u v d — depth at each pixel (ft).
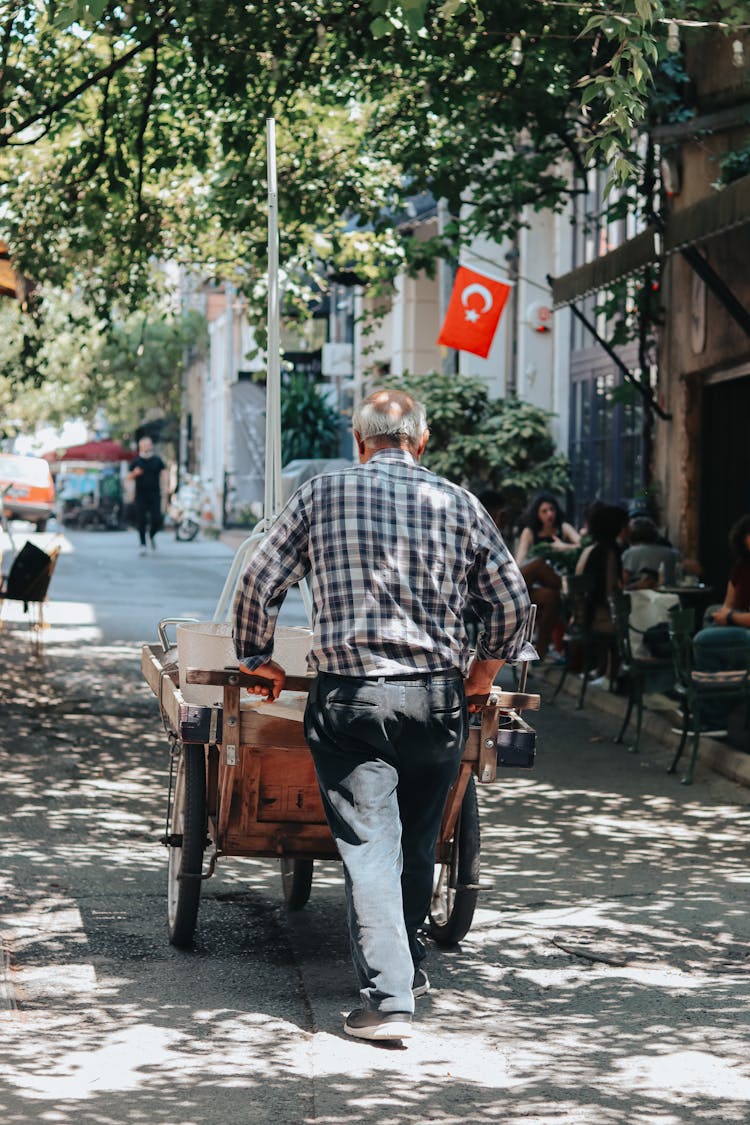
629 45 32.53
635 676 43.93
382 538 19.83
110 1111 17.47
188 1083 18.42
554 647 61.77
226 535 155.33
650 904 27.48
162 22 44.83
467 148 58.75
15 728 44.29
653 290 65.10
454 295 65.67
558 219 87.61
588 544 55.52
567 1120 17.43
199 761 23.56
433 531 20.02
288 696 22.29
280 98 51.96
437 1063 19.30
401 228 98.27
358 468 20.43
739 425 62.64
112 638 66.95
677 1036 20.48
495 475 87.04
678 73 55.72
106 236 64.03
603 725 48.29
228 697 21.86
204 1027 20.47
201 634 22.22
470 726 22.24
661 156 59.52
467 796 24.06
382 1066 19.13
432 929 24.79
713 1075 19.02
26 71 50.42
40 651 59.72
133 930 25.02
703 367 60.90
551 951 24.48
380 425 20.81
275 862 30.14
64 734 43.62
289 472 98.37
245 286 69.26
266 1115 17.47
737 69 53.36
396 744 19.67
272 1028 20.48
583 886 28.71
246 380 138.21
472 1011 21.43
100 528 208.95
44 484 154.81
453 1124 17.28
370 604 19.70
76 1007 21.12
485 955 24.20
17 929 24.84
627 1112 17.72
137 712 47.75
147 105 53.52
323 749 19.89
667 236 47.98
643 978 23.12
